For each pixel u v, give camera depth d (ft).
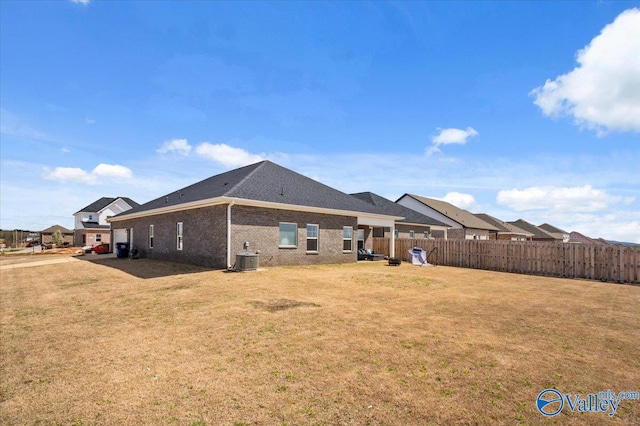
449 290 34.12
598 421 10.32
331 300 27.50
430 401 11.41
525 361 14.92
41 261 75.87
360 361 14.83
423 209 127.13
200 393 12.09
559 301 28.99
